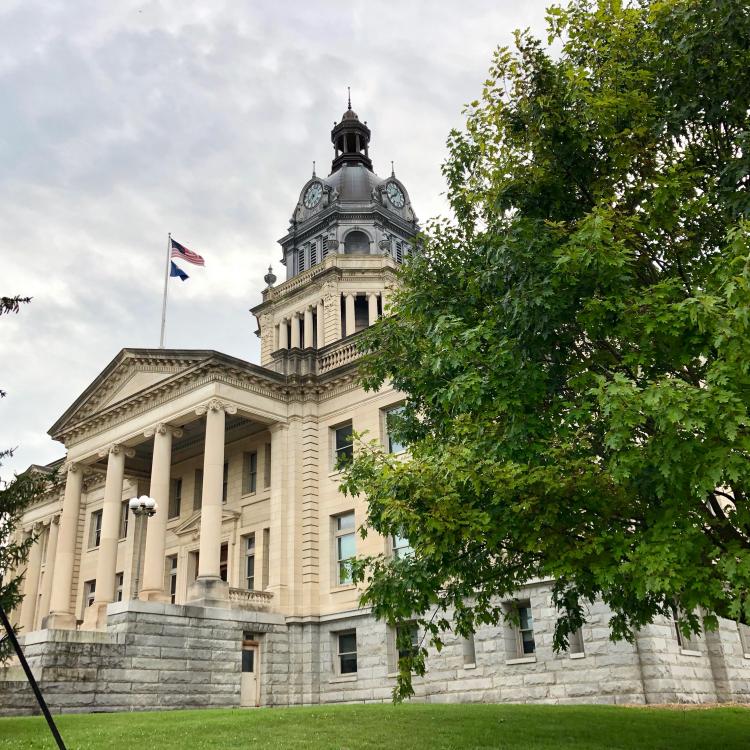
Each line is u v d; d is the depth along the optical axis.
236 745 14.76
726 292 9.35
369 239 54.56
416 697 27.14
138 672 26.36
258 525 34.66
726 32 11.69
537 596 24.92
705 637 25.27
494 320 12.58
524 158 14.15
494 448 11.92
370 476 14.44
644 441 11.30
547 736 15.30
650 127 12.87
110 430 36.50
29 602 47.25
